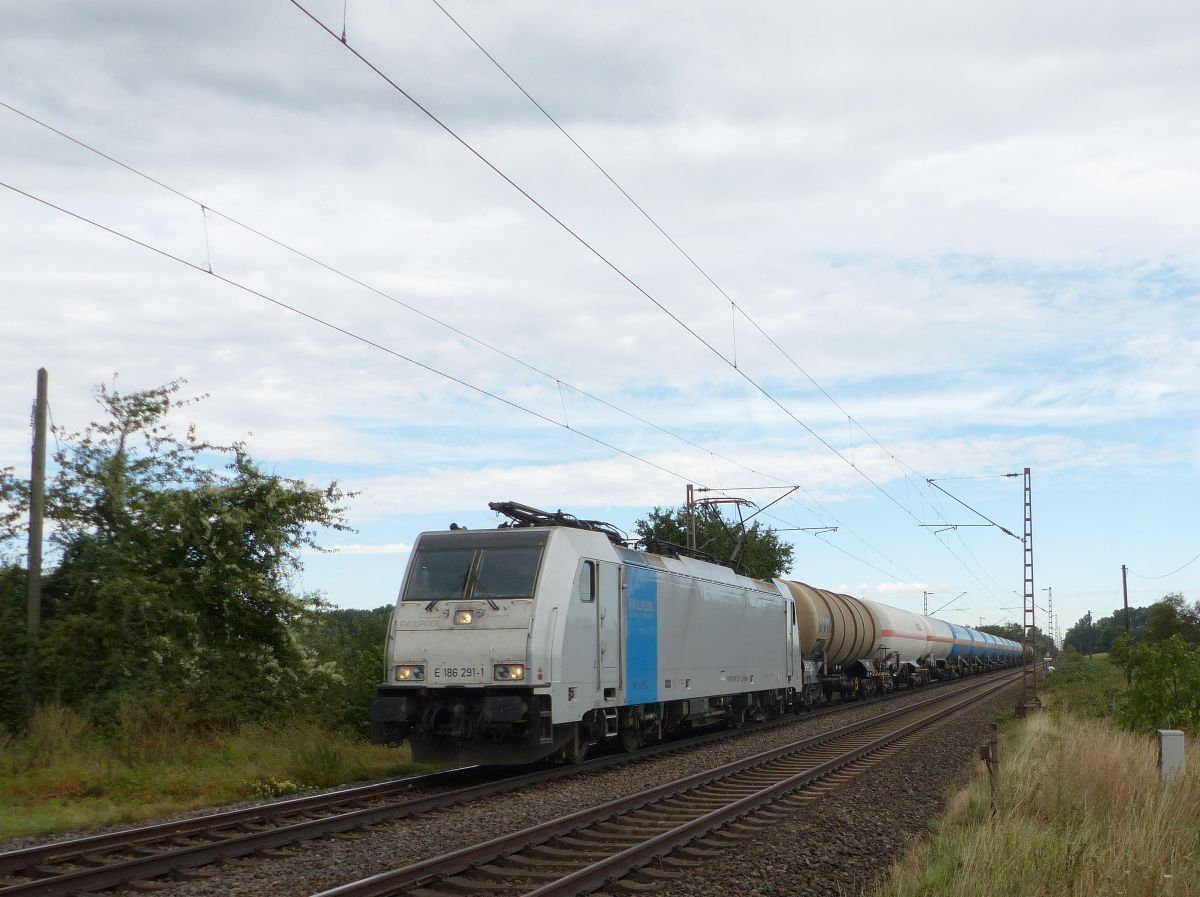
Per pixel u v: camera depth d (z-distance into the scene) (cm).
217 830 1110
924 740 2253
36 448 1723
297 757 1619
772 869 977
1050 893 859
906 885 879
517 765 1731
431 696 1584
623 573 1841
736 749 2055
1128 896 836
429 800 1282
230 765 1588
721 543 5081
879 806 1348
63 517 1808
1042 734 2180
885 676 4375
